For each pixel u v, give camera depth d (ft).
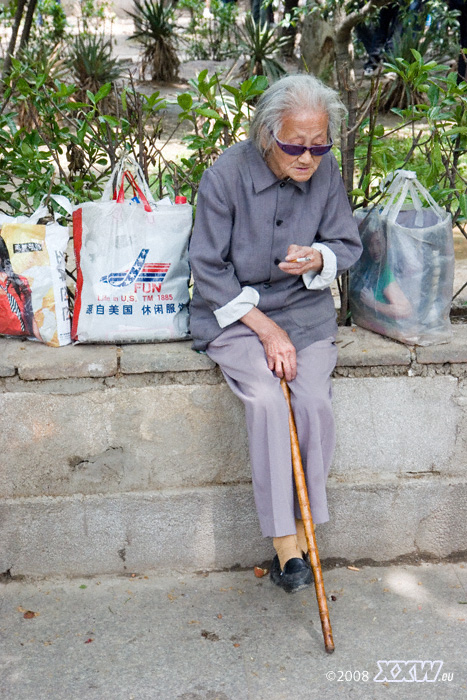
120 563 9.62
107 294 8.94
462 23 29.30
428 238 8.79
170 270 9.02
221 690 7.95
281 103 7.85
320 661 8.30
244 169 8.43
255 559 9.75
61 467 9.20
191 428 9.19
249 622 8.88
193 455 9.31
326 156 8.70
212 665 8.27
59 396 8.91
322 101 7.88
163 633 8.72
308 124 7.80
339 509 9.58
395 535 9.76
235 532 9.60
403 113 10.00
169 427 9.16
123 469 9.29
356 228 8.95
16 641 8.59
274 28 31.91
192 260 8.52
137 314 9.05
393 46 32.37
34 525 9.33
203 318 8.97
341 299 9.86
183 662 8.30
